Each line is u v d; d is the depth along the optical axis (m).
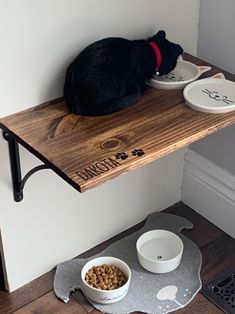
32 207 1.46
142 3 1.38
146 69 1.35
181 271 1.57
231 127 1.55
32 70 1.29
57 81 1.34
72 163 1.15
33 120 1.28
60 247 1.59
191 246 1.65
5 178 1.37
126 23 1.38
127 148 1.19
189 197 1.78
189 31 1.52
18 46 1.24
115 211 1.65
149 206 1.74
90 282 1.50
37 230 1.51
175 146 1.21
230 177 1.63
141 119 1.29
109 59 1.30
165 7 1.43
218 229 1.72
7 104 1.29
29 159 1.39
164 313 1.47
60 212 1.52
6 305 1.51
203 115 1.30
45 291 1.54
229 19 1.43
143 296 1.50
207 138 1.64
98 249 1.66
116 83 1.30
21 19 1.21
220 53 1.50
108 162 1.15
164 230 1.63
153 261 1.53
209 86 1.39
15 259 1.51
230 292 1.52
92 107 1.30
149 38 1.41
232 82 1.39
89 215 1.59
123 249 1.64
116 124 1.27
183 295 1.51
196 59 1.51
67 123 1.28
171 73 1.44
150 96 1.37
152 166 1.65
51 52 1.29
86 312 1.47
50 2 1.23
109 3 1.32
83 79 1.28
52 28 1.26
